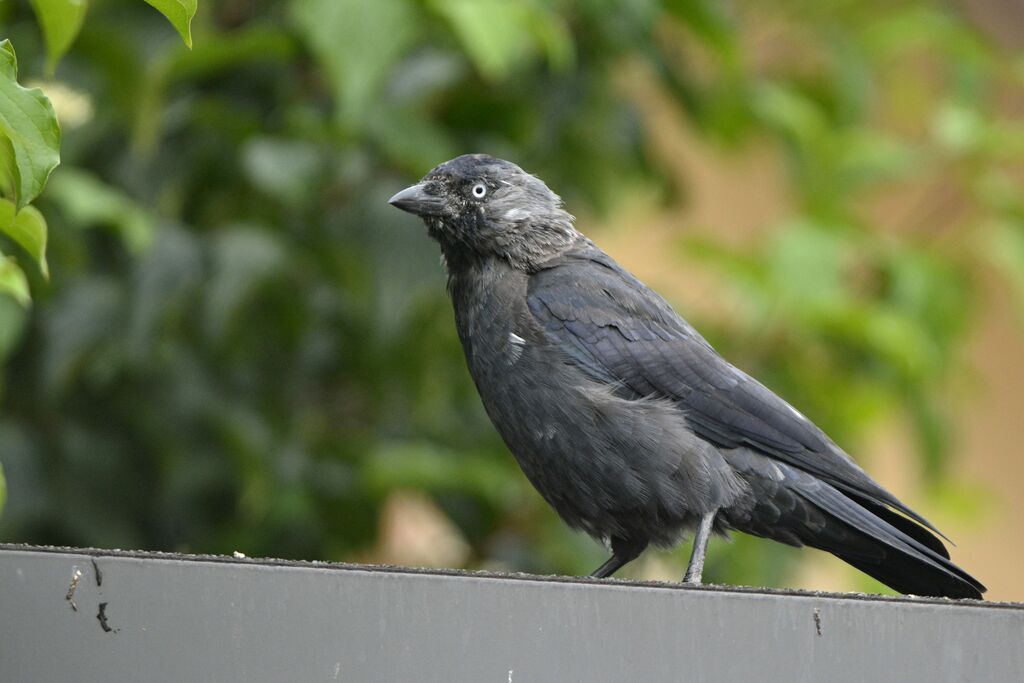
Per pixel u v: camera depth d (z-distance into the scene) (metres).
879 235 13.36
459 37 10.09
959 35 13.67
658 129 16.83
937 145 13.52
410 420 12.05
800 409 12.41
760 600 5.57
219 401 10.82
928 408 12.82
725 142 13.11
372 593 5.23
